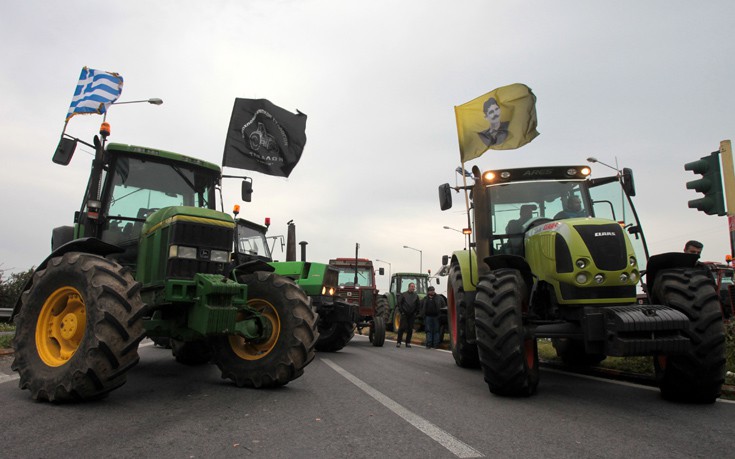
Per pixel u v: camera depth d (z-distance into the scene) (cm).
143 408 358
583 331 417
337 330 989
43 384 358
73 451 250
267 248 947
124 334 353
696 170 556
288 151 1079
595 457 264
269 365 459
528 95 746
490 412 377
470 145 754
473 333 642
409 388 491
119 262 521
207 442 277
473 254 665
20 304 436
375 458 257
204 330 401
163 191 565
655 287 453
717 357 399
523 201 639
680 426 336
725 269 1302
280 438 290
